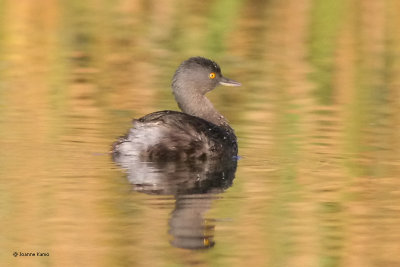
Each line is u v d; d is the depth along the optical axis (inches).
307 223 424.2
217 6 1139.3
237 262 377.1
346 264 377.7
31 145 556.7
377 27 1055.6
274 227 416.8
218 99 737.6
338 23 1069.8
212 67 617.6
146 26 1048.8
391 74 848.3
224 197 462.3
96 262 370.0
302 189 481.7
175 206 442.0
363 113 691.4
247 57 910.4
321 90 776.9
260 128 636.1
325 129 634.8
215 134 555.5
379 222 427.5
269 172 518.9
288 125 646.5
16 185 467.8
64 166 509.7
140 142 538.9
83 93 735.7
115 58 890.7
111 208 434.9
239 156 557.6
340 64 888.9
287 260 379.6
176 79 619.5
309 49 954.7
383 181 498.9
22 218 417.1
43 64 857.5
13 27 1016.2
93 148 556.7
